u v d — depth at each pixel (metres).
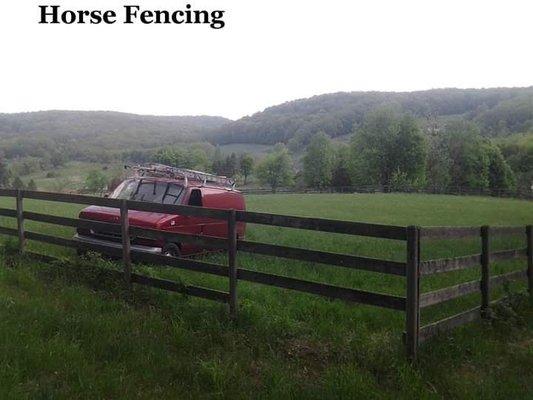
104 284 8.09
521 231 9.39
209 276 9.46
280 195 62.94
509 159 117.44
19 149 194.25
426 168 98.12
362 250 14.45
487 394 5.29
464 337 6.79
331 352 5.98
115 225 8.38
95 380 4.64
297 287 6.57
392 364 5.55
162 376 4.93
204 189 12.61
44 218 9.77
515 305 8.66
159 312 6.87
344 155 112.69
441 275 10.98
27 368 4.77
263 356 5.77
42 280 8.29
